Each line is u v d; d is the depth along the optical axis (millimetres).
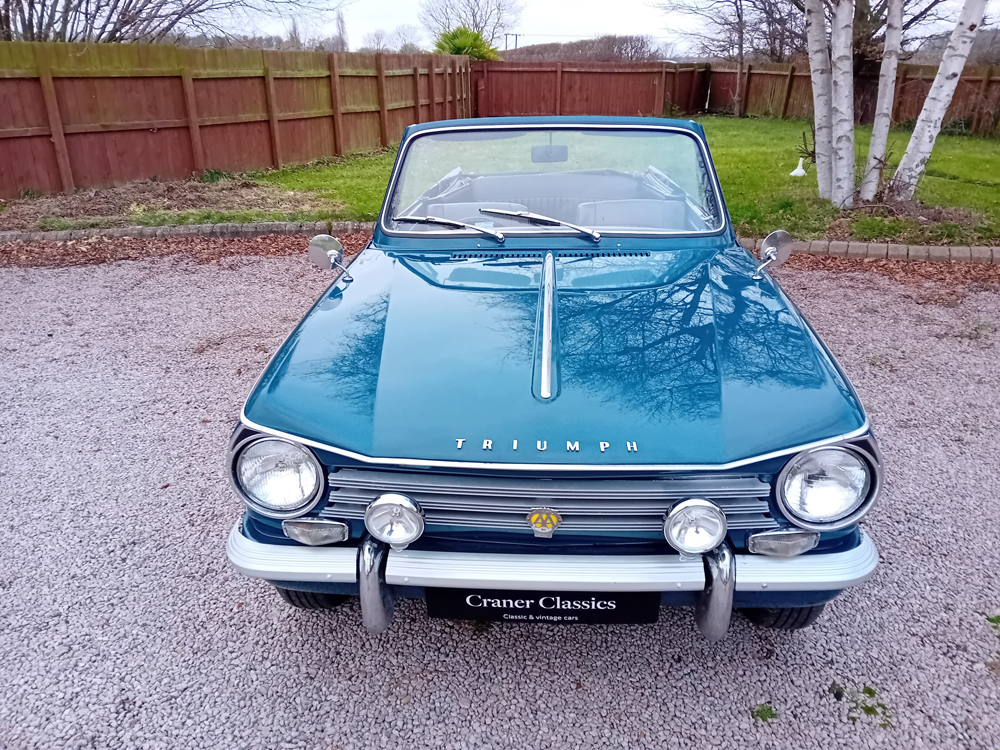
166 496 3389
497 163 3480
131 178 9805
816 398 2037
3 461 3688
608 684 2350
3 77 8359
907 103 16938
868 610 2650
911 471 3541
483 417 1989
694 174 3352
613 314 2438
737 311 2477
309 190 10094
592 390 2053
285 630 2592
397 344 2295
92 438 3914
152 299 6152
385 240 3230
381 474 1981
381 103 14242
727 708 2260
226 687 2359
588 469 1862
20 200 8828
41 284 6527
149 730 2207
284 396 2088
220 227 8008
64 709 2273
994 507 3252
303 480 1998
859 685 2336
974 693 2301
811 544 1991
